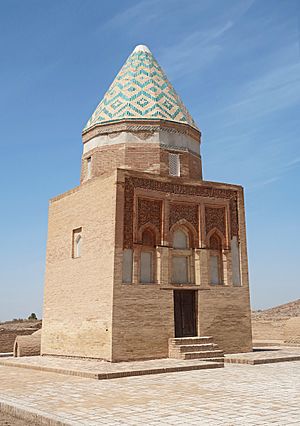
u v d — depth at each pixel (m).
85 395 8.88
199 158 19.22
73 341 16.08
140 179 16.17
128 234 15.51
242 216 18.22
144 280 15.73
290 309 34.06
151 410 7.34
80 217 17.11
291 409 7.26
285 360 14.98
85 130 19.16
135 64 19.89
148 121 17.95
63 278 17.38
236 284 17.45
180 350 14.91
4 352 23.31
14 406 7.92
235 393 8.85
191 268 16.80
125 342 14.48
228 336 16.66
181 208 16.94
